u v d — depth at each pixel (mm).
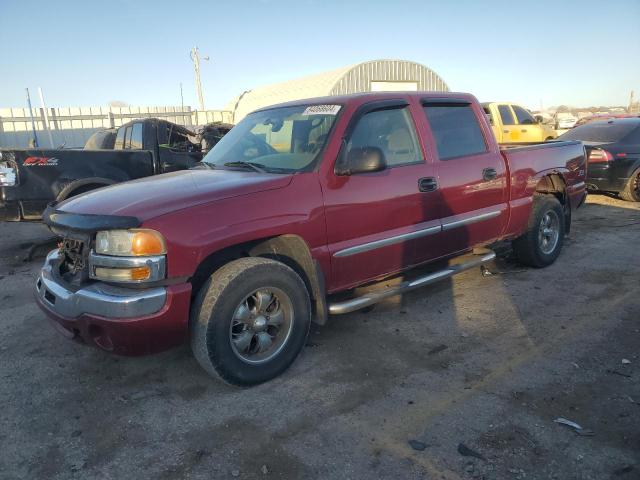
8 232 9047
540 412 3006
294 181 3498
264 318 3396
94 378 3609
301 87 26656
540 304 4730
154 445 2830
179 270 3004
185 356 3896
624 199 10188
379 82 24844
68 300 3115
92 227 3006
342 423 2969
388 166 4051
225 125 10094
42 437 2932
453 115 4730
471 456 2637
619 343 3867
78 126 30609
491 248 5527
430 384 3373
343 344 4012
